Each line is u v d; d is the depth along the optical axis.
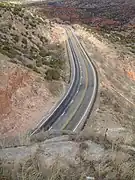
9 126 29.61
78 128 33.59
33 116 34.03
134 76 85.25
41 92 39.81
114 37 145.38
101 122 36.75
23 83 37.38
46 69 50.88
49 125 33.22
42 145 15.99
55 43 83.12
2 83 33.16
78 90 48.53
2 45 50.16
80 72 61.09
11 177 11.02
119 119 40.41
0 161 12.88
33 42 67.69
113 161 13.03
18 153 14.70
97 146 15.48
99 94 48.34
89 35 121.12
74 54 79.50
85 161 13.30
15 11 77.06
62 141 16.70
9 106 32.16
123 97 55.22
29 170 11.38
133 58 102.25
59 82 48.91
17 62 42.47
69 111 38.59
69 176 11.51
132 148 15.64
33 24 79.38
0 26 61.81
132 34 167.75
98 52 92.56
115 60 89.38
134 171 12.03
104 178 11.66
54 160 13.30
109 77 65.12
